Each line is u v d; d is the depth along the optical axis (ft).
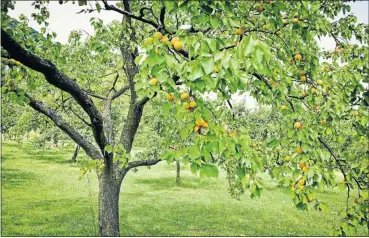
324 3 14.71
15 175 69.41
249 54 7.13
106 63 26.09
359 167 12.19
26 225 39.81
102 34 20.83
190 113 8.53
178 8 8.50
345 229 11.82
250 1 10.87
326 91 12.05
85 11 13.55
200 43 7.80
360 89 12.57
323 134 12.75
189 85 7.67
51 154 101.30
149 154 29.07
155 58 7.76
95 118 15.94
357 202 11.99
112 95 26.07
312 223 46.47
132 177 78.38
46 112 18.83
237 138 8.70
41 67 12.92
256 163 8.84
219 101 17.89
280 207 54.13
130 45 19.44
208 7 8.38
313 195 11.09
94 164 17.62
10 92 11.84
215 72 7.70
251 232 41.70
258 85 12.10
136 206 53.21
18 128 27.81
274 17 12.01
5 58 11.81
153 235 39.55
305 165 11.07
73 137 19.74
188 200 58.08
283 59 13.70
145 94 8.67
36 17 15.03
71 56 24.58
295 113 11.62
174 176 80.33
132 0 22.54
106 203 20.49
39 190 58.65
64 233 37.24
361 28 14.69
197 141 8.17
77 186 63.31
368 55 12.85
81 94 14.98
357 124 12.76
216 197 60.85
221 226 44.16
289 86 12.92
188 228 42.83
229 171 20.61
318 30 12.66
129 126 22.38
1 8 11.84
